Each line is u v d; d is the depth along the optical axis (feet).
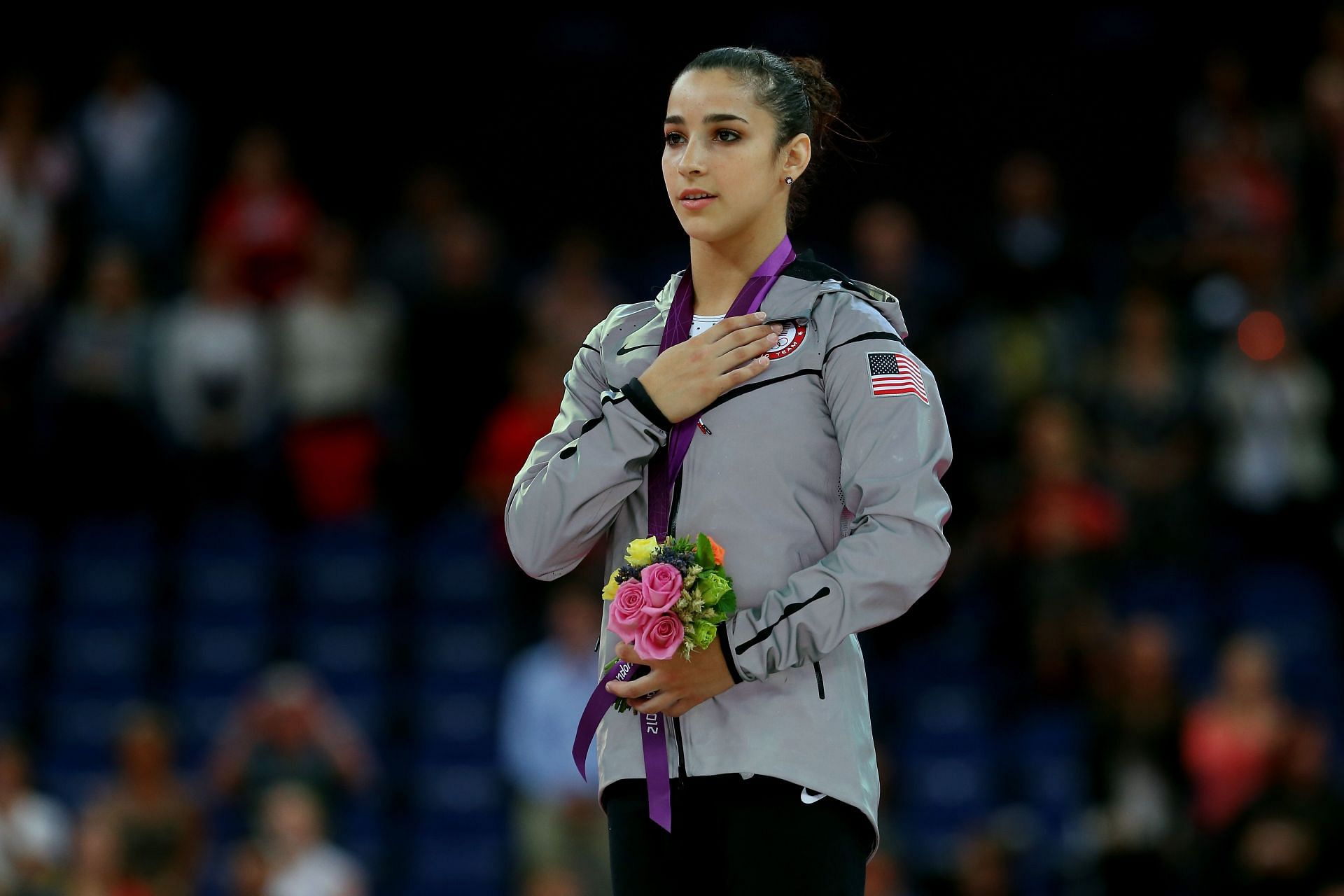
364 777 112.68
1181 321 134.62
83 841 100.78
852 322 37.78
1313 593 125.18
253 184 139.13
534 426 129.70
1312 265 144.77
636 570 36.06
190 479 133.59
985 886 93.76
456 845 117.19
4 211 136.67
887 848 101.86
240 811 107.04
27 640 127.54
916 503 36.22
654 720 36.55
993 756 116.26
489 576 130.62
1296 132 149.89
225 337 132.36
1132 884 93.09
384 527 133.39
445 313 136.77
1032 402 126.21
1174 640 119.85
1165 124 163.63
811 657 35.81
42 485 133.28
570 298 136.15
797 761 35.91
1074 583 119.03
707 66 38.70
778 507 36.91
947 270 144.05
